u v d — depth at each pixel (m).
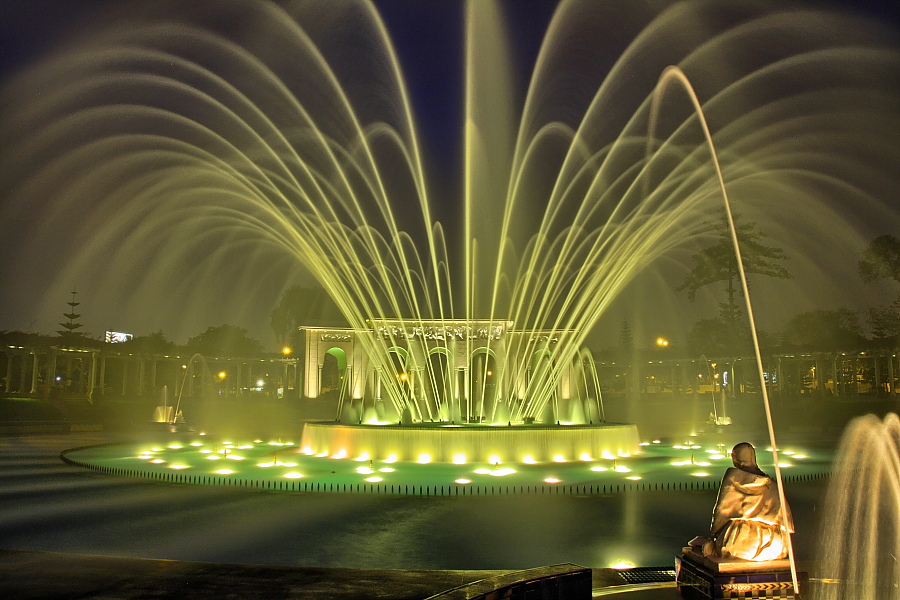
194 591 7.45
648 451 24.11
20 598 7.17
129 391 76.00
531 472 18.52
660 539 11.49
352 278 37.50
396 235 38.38
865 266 53.19
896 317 53.97
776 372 62.81
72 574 8.08
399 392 39.84
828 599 6.73
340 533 11.90
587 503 14.66
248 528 12.27
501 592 6.52
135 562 8.62
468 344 31.72
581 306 34.19
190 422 46.88
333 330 59.09
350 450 21.72
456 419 28.84
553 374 34.88
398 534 11.83
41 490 16.47
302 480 17.39
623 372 80.12
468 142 31.22
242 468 19.80
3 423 39.75
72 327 65.25
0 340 54.03
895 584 7.17
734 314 60.72
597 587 7.45
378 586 7.70
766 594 6.41
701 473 18.66
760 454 24.56
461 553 10.55
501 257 33.28
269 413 54.25
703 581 6.57
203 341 95.12
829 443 29.44
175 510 13.92
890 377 52.28
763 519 6.62
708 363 66.06
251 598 7.24
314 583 7.80
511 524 12.63
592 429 21.39
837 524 12.37
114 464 21.02
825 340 60.00
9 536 11.62
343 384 54.06
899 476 18.05
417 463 20.03
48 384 59.03
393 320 51.84
